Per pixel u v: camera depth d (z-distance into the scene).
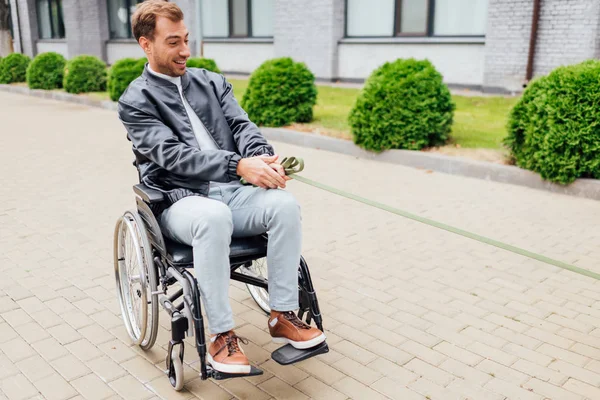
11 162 7.48
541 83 6.00
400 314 3.53
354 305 3.65
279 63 9.02
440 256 4.41
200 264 2.58
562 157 5.79
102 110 12.34
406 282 3.97
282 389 2.80
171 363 2.76
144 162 2.93
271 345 3.19
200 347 2.55
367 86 7.36
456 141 7.55
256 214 2.74
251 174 2.70
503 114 9.31
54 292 3.81
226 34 16.73
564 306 3.62
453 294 3.79
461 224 5.09
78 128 10.10
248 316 3.52
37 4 23.61
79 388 2.80
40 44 23.81
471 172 6.56
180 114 2.91
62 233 4.90
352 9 13.66
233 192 2.95
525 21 10.64
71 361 3.03
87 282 3.96
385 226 5.06
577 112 5.61
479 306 3.63
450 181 6.43
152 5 2.79
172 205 2.79
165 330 3.36
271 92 8.86
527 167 6.20
